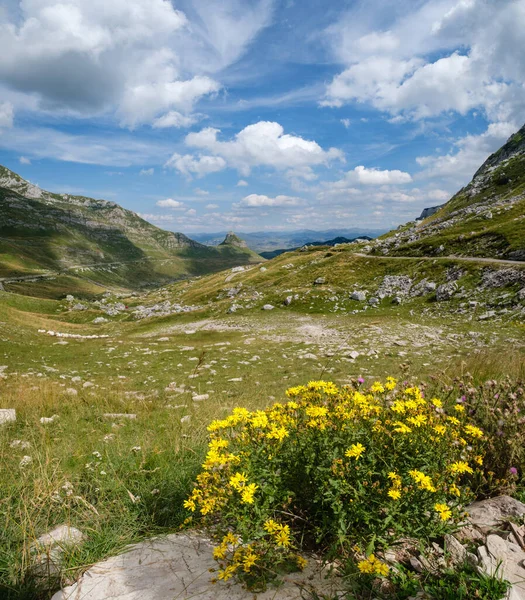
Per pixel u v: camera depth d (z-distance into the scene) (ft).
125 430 26.48
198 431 22.07
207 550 10.77
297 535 10.31
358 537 9.07
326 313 208.23
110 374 73.77
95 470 16.03
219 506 9.40
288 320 189.57
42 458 17.26
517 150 651.66
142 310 348.59
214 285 425.28
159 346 110.11
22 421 28.53
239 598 8.34
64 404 35.73
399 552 9.62
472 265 199.72
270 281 324.19
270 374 68.95
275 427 10.64
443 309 167.12
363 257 305.53
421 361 69.77
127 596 8.63
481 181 583.99
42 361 85.81
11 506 12.39
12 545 10.79
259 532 8.78
